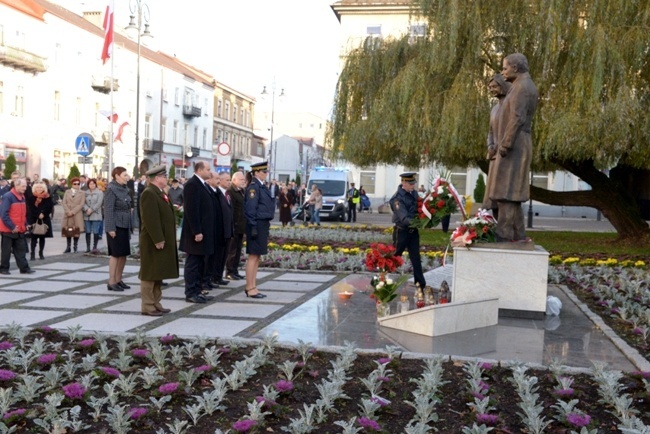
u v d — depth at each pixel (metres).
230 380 5.21
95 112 49.44
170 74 60.88
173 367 5.88
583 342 7.47
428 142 18.64
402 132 18.64
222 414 4.77
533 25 17.03
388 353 6.21
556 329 8.18
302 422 4.41
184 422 4.31
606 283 11.85
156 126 58.66
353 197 35.53
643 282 11.70
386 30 46.38
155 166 8.67
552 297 9.33
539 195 20.69
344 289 11.04
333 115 21.30
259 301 9.78
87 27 47.62
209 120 71.69
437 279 11.51
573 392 5.14
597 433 4.39
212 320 8.21
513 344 7.27
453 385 5.54
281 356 6.32
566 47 16.97
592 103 15.77
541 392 5.44
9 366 5.78
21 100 40.97
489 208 9.62
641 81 16.50
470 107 17.42
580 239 21.62
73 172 40.16
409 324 7.73
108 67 49.88
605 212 20.16
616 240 20.09
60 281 11.57
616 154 16.75
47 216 15.03
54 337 6.94
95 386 5.22
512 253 8.85
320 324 8.05
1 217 12.28
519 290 8.88
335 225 28.23
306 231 22.75
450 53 17.34
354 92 20.59
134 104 54.47
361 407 4.83
